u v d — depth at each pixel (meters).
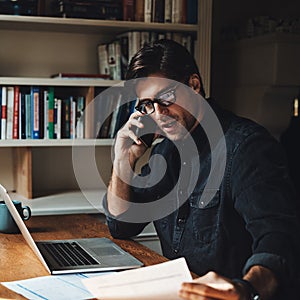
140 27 3.05
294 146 3.27
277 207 1.48
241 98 3.47
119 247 1.93
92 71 3.38
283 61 3.23
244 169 1.59
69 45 3.33
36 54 3.28
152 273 1.34
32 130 2.99
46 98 3.00
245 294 1.25
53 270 1.64
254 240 1.48
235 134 1.67
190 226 1.81
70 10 2.97
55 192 3.28
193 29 3.12
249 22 3.45
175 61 1.72
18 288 1.50
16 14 2.92
